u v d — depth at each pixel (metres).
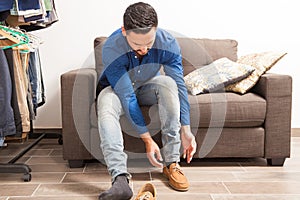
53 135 2.79
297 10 2.91
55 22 2.80
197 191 1.79
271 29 2.93
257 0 2.90
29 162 2.31
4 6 1.94
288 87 2.15
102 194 1.62
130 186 1.87
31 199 1.69
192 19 2.91
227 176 2.02
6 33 1.93
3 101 1.84
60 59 2.90
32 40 2.28
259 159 2.36
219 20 2.91
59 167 2.20
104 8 2.87
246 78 2.29
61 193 1.77
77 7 2.87
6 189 1.83
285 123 2.17
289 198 1.70
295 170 2.13
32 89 2.28
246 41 2.93
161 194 1.76
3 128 1.86
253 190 1.80
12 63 1.89
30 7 2.07
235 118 2.12
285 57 2.94
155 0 2.88
